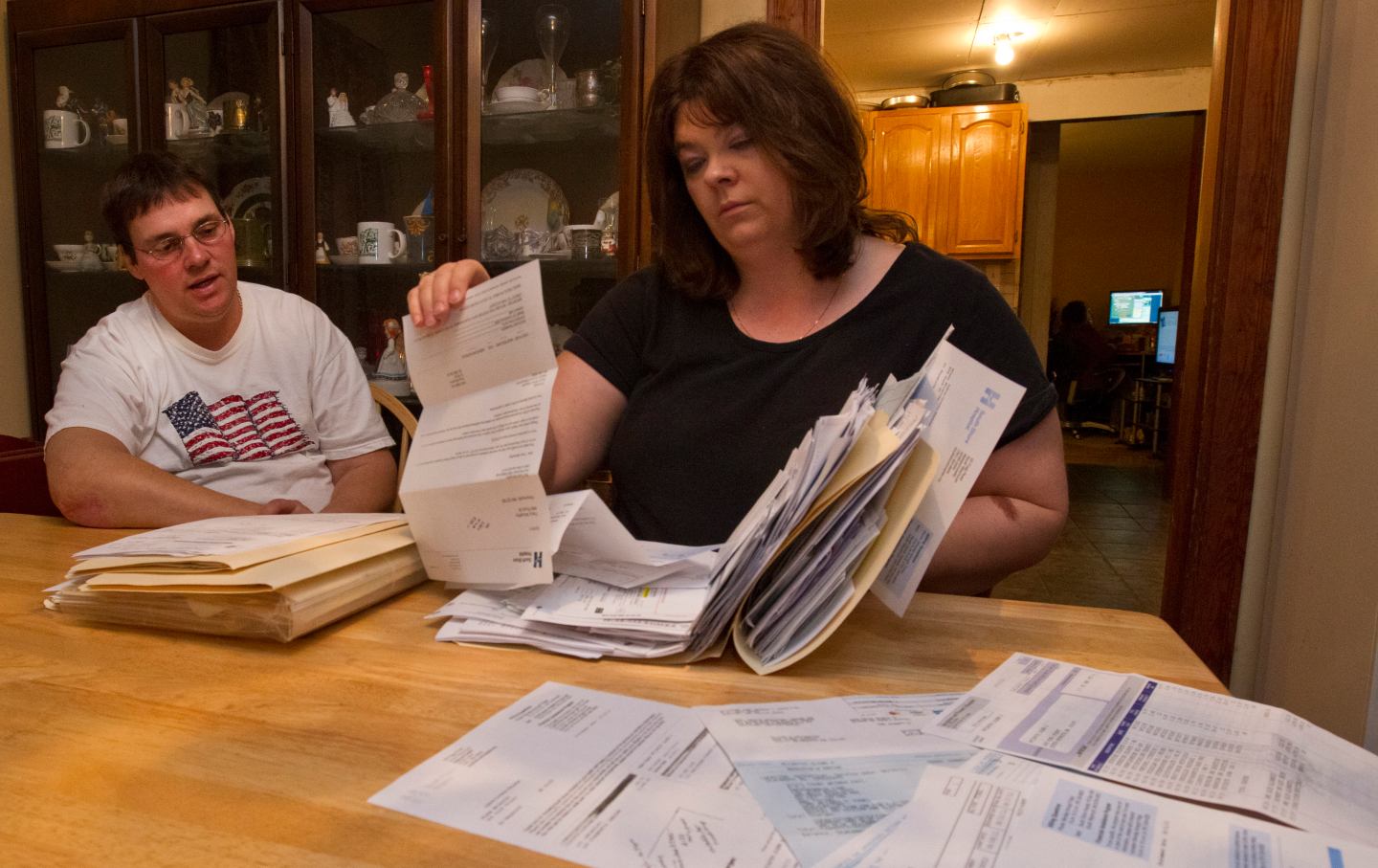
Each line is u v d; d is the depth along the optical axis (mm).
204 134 2348
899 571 661
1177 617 2033
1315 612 1670
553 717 506
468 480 694
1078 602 2977
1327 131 1750
